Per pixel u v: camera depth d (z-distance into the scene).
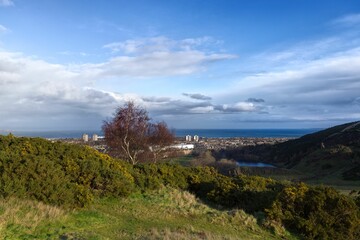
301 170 66.38
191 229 10.69
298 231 12.65
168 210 12.98
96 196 12.95
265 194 15.06
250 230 12.19
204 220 12.45
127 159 25.42
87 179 13.02
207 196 16.55
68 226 9.30
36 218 8.98
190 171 19.97
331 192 13.89
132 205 13.08
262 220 12.99
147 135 25.84
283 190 13.99
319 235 12.35
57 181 11.13
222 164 58.72
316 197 13.35
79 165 13.64
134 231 9.70
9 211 8.92
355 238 12.69
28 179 10.80
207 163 56.34
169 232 9.59
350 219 12.80
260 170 59.50
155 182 15.82
